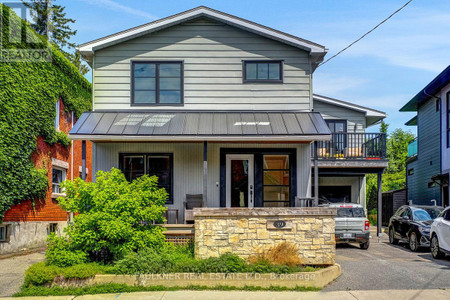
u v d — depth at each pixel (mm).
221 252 9695
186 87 13922
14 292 8656
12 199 12492
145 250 9594
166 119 12883
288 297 8172
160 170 13539
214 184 13422
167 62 13992
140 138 11617
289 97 13938
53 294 8445
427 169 23062
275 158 13648
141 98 13883
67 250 9492
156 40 14055
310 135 11703
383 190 36562
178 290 8680
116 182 10211
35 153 14336
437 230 12648
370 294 8359
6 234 12648
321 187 21875
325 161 18281
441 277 9789
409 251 14680
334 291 8602
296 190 13445
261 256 9555
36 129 14062
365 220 14875
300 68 14039
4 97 12242
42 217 14867
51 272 8750
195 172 13500
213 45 14078
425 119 23656
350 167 18562
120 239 9680
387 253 14102
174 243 10898
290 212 9836
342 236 14766
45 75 14906
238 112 13680
